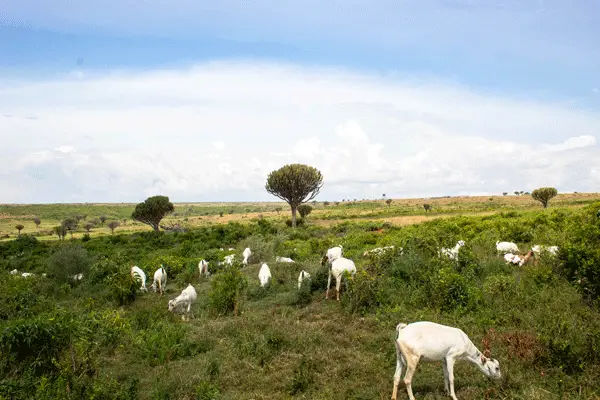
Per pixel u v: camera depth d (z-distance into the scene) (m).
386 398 6.65
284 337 9.35
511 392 6.45
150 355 9.25
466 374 7.34
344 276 12.29
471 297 10.45
